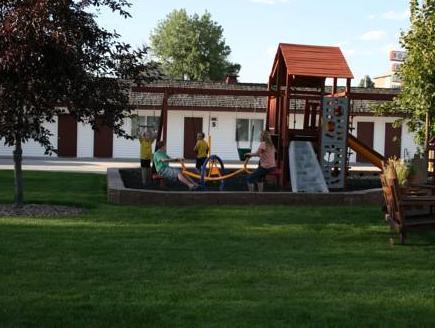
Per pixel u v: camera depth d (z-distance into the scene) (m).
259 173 15.80
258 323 5.43
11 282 6.66
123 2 11.90
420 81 16.20
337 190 18.39
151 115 39.75
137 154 40.09
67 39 10.88
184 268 7.46
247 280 6.95
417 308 5.98
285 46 19.08
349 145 21.02
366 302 6.16
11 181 18.62
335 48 19.31
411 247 9.18
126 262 7.71
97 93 11.87
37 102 11.33
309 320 5.55
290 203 13.87
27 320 5.41
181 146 40.28
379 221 11.48
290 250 8.73
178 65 90.56
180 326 5.32
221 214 12.01
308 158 18.02
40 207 12.44
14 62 10.55
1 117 11.28
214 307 5.88
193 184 17.03
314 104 19.52
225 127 40.66
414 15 16.55
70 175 21.75
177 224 10.78
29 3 10.84
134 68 12.36
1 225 10.21
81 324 5.34
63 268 7.32
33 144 39.59
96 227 10.24
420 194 11.39
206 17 92.06
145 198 13.38
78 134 39.50
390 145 42.09
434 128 16.73
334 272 7.43
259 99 40.56
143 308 5.80
